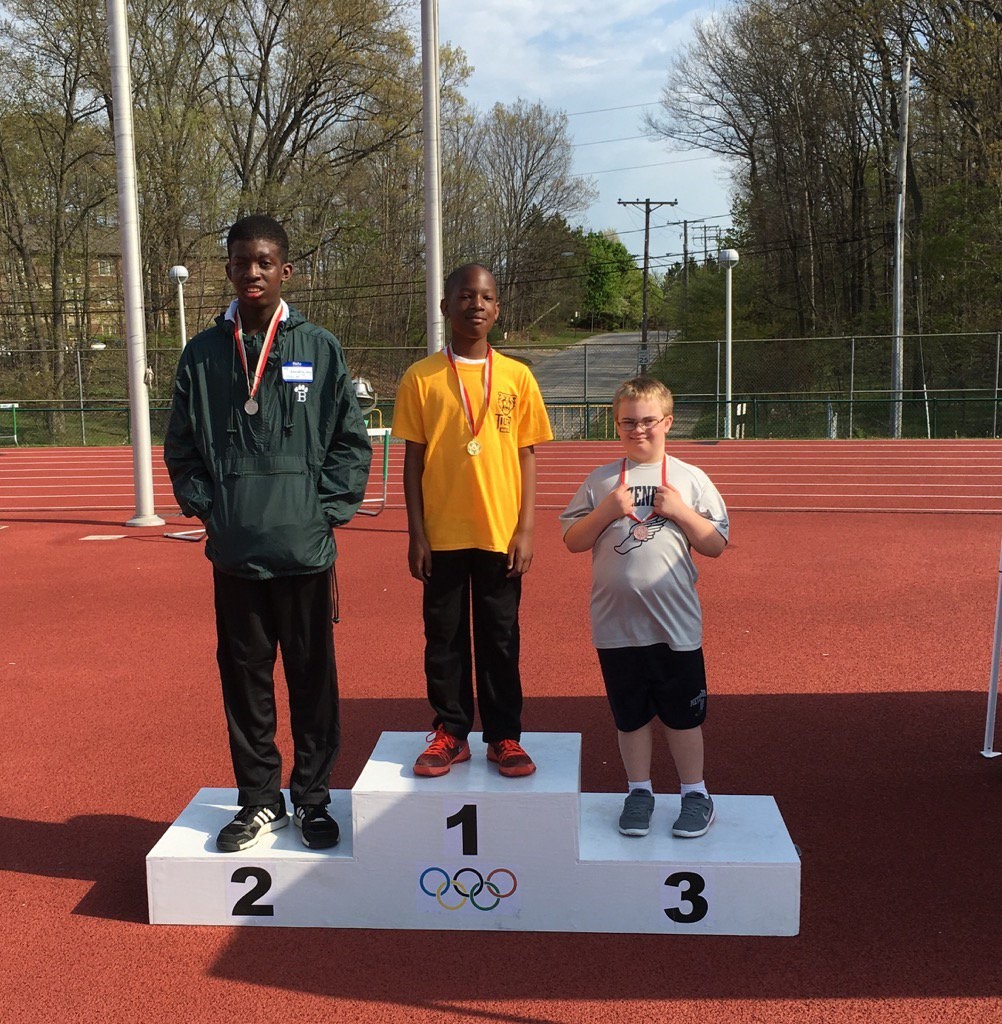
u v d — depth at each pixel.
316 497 3.26
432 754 3.29
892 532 11.25
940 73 32.94
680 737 3.29
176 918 3.26
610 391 43.94
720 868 3.09
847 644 6.41
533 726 4.97
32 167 35.28
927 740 4.72
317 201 39.06
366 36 36.81
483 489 3.32
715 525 3.28
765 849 3.15
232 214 37.00
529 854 3.14
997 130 32.16
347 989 2.87
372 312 45.19
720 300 46.56
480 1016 2.73
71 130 34.62
